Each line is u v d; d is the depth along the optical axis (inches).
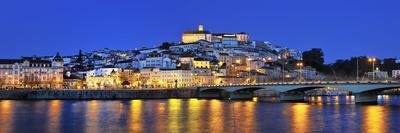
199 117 6235.2
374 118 5841.5
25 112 7106.3
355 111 6850.4
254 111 7160.4
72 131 4980.3
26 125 5452.8
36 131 5000.0
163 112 7052.2
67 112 7096.5
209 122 5639.8
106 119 6033.5
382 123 5349.4
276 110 7308.1
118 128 5157.5
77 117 6299.2
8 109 7726.4
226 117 6220.5
